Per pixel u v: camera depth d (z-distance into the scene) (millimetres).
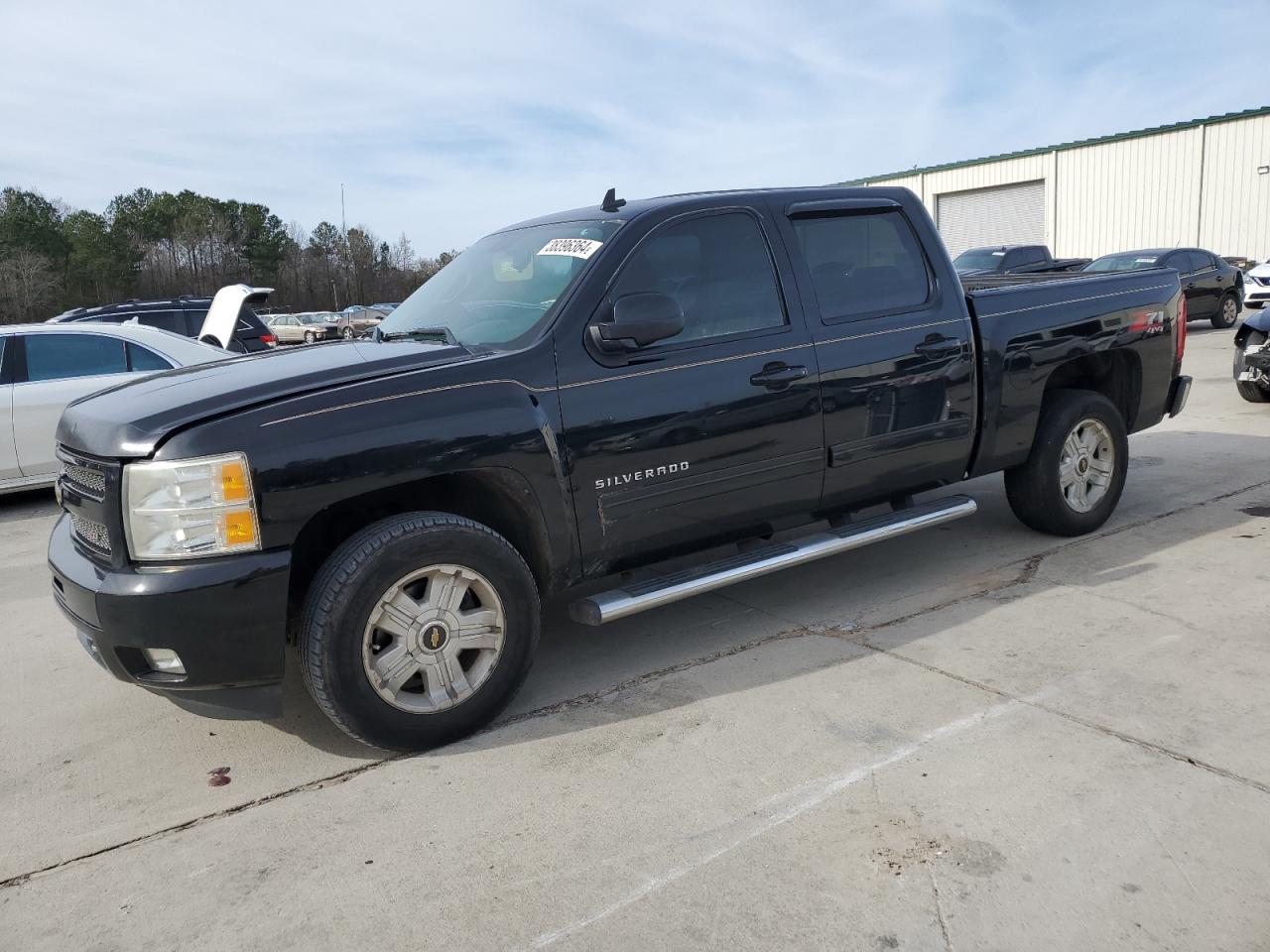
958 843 2525
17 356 7570
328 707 3014
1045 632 3928
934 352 4285
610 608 3451
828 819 2672
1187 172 28672
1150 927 2180
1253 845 2451
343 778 3080
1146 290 5238
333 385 3080
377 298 96125
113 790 3102
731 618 4328
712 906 2332
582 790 2910
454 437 3119
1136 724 3107
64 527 3518
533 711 3486
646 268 3639
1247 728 3047
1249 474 6480
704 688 3586
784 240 4004
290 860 2646
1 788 3154
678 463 3609
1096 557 4855
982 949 2143
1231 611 4035
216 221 89812
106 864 2686
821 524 5582
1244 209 27609
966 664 3652
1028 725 3141
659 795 2854
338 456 2945
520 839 2674
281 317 43938
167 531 2836
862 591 4582
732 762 3025
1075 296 4906
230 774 3156
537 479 3295
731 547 5148
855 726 3209
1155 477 6551
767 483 3863
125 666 2945
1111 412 5098
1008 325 4590
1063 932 2180
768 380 3787
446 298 4047
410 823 2791
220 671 2902
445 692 3197
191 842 2768
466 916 2354
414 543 3033
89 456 3049
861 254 4262
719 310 3781
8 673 4168
